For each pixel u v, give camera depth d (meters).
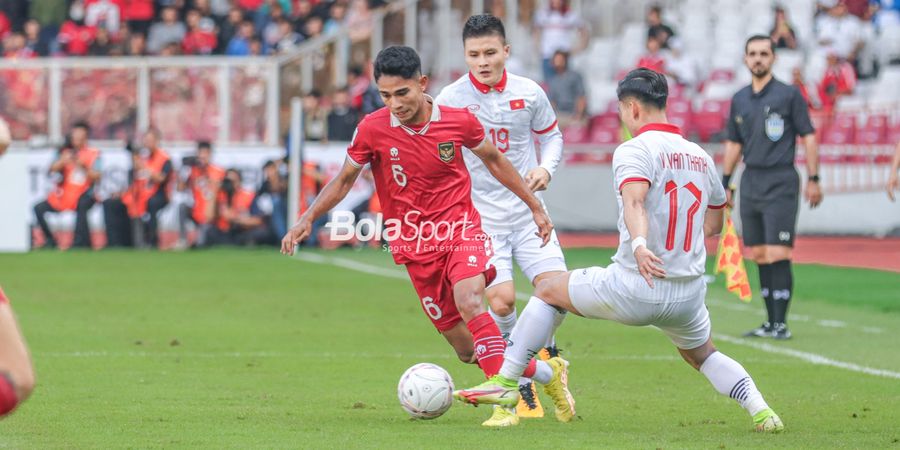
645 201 23.31
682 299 23.75
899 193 78.62
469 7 90.81
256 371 33.22
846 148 79.00
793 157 40.97
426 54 88.31
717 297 54.19
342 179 25.72
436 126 25.03
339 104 78.00
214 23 93.00
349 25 84.19
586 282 24.06
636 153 23.16
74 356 35.66
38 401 28.05
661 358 36.12
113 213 75.94
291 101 81.06
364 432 24.20
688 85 87.81
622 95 23.92
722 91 89.38
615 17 96.56
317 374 32.81
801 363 35.25
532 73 91.69
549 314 24.50
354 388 30.50
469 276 25.14
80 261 67.31
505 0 91.69
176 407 27.44
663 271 22.36
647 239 23.38
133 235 76.38
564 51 85.19
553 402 28.23
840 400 29.02
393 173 25.44
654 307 23.67
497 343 24.92
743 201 41.50
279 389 30.27
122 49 93.06
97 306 48.56
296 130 74.75
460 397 24.53
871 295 53.44
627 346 38.72
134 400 28.36
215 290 54.66
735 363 24.86
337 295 53.19
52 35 95.75
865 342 39.88
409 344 38.94
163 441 23.17
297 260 69.25
